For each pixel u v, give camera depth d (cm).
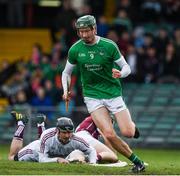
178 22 5822
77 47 2864
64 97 2919
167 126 4966
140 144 4928
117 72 2766
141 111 4994
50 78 5234
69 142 3062
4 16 6550
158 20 5825
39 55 5544
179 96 5225
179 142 4934
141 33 5588
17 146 3284
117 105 2836
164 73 5306
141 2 5969
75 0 6175
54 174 2711
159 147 4941
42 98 5153
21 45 6412
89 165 2934
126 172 2808
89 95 2864
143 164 2822
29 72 5531
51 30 5909
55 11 6538
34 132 4716
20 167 2864
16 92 5359
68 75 2930
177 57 5275
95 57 2844
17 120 3312
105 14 6288
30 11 6481
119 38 5284
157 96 5256
